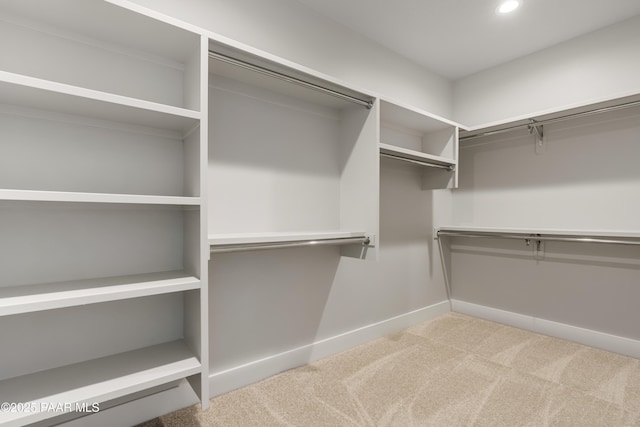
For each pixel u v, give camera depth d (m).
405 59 2.62
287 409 1.51
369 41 2.34
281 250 1.87
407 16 2.07
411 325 2.69
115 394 1.01
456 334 2.49
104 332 1.28
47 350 1.17
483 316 2.87
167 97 1.40
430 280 2.91
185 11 1.50
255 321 1.76
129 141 1.33
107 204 1.26
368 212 1.92
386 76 2.46
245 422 1.42
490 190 2.84
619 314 2.18
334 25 2.11
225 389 1.64
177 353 1.29
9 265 1.11
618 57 2.16
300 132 1.92
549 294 2.49
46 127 1.16
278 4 1.83
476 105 2.92
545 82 2.50
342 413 1.48
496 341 2.35
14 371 1.11
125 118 1.23
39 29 1.15
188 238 1.35
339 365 1.96
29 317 1.14
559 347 2.25
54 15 1.10
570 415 1.46
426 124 2.51
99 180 1.26
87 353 1.24
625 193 2.14
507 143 2.72
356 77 2.24
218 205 1.61
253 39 1.72
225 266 1.65
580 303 2.34
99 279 1.22
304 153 1.94
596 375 1.84
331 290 2.13
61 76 1.19
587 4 1.96
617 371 1.89
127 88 1.31
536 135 2.55
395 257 2.59
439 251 2.99
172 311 1.43
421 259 2.82
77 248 1.23
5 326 1.10
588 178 2.30
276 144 1.82
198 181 1.21
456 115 3.06
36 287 1.09
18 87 0.91
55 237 1.19
